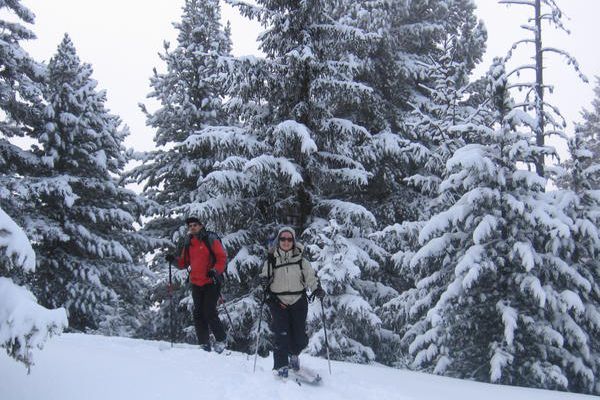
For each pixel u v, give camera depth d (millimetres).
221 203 13789
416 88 19656
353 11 18500
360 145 15578
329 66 13602
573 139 11547
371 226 14492
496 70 11180
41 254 16891
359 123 17781
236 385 5516
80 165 18469
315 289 6355
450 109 16516
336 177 13828
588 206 11266
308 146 12312
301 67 13414
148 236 19469
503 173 10594
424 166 16359
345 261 11734
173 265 18969
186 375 5590
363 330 12688
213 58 13562
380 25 17484
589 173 11453
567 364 10109
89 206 17969
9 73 16781
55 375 4680
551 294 10016
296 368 6270
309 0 13375
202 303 8164
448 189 11836
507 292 10539
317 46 13844
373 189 17703
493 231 10555
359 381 6543
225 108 14406
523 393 7285
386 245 14789
